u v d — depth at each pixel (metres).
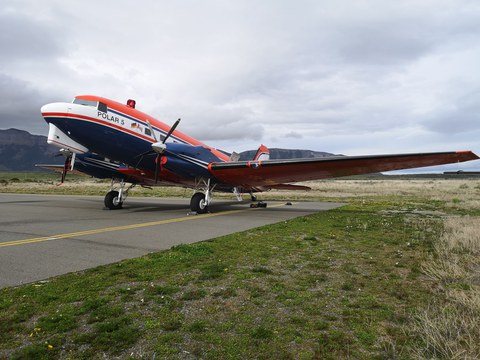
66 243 8.20
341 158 13.41
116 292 4.74
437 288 4.98
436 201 23.66
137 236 9.29
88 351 3.20
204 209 15.93
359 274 5.75
